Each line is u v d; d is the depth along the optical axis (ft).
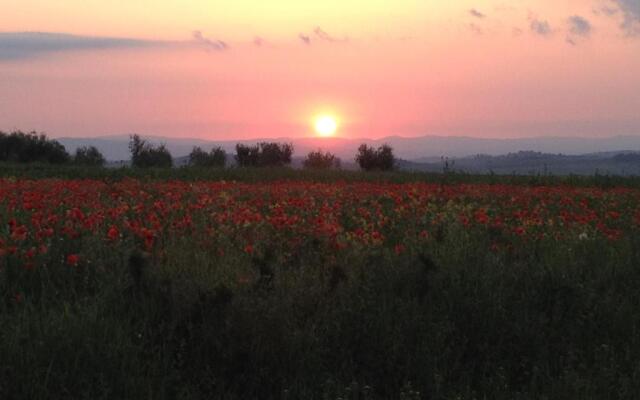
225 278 20.61
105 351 16.39
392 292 21.06
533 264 24.29
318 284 20.56
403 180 86.79
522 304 21.29
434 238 27.76
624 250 27.22
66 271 21.25
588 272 24.41
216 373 17.17
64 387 15.34
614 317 20.98
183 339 17.53
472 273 22.82
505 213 38.96
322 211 34.53
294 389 16.66
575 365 18.75
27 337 16.44
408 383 16.90
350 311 19.31
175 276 20.66
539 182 83.35
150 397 15.58
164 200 41.57
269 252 22.33
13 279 20.59
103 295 19.16
